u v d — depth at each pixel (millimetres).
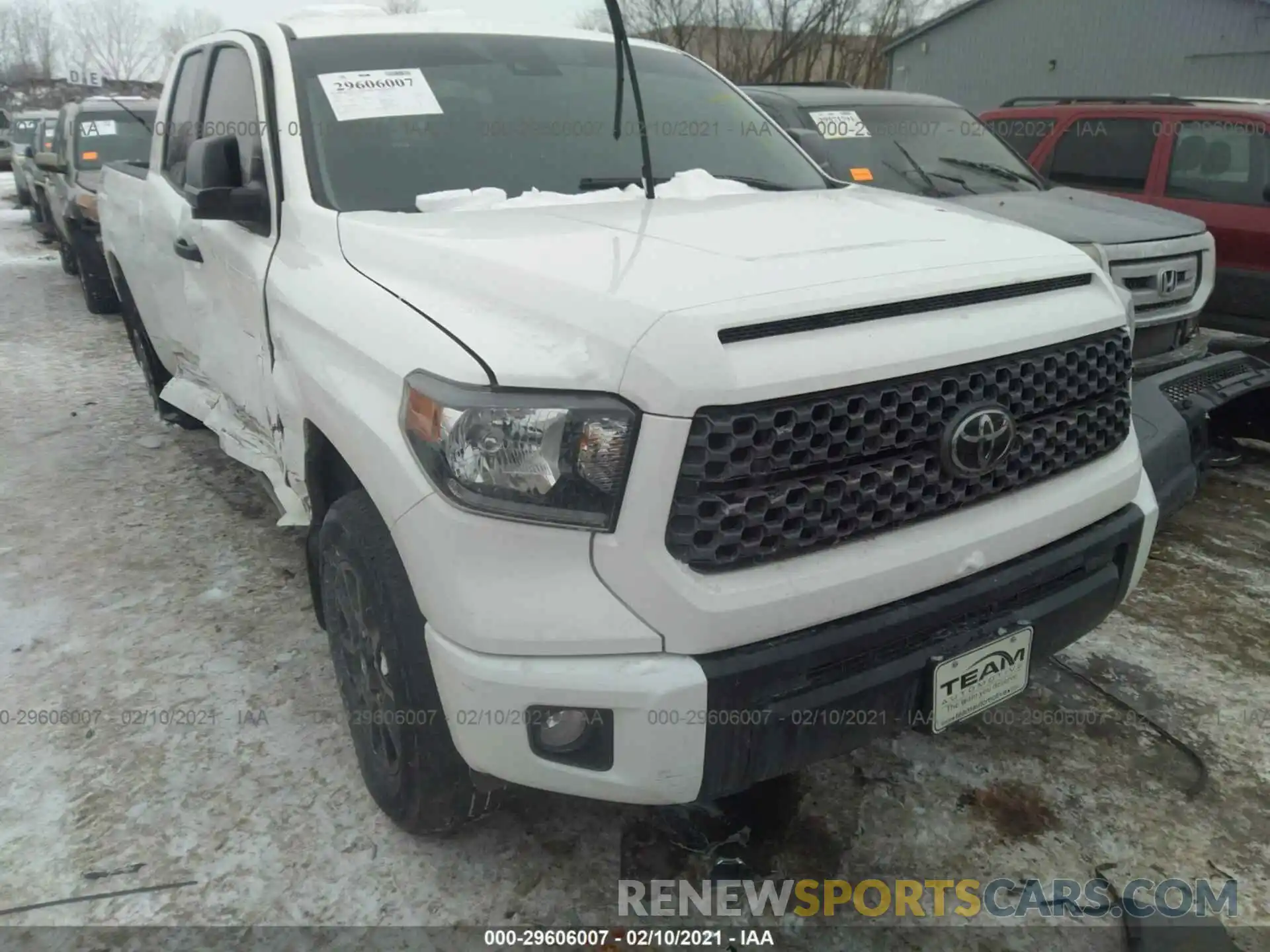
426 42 3127
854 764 2643
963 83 24781
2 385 6309
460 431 1720
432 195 2602
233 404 3496
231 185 2863
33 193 12969
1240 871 2270
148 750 2678
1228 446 4801
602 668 1704
